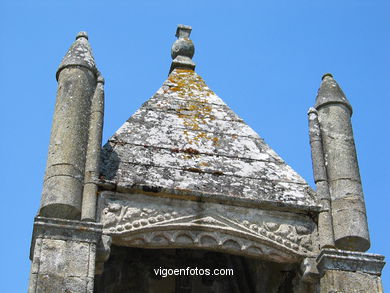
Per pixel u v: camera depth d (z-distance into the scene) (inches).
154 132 517.7
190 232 469.4
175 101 552.4
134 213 464.4
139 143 504.7
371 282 462.6
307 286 481.4
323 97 534.9
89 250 440.8
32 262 433.7
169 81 575.2
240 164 510.0
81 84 495.8
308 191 501.7
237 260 567.8
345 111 529.7
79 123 479.5
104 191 466.9
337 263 464.8
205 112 548.7
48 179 458.9
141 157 494.0
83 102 489.1
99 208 461.7
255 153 523.2
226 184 489.4
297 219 487.5
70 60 506.0
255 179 499.8
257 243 476.4
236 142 528.1
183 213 471.8
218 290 572.4
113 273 562.6
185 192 472.4
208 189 481.1
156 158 496.1
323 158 508.1
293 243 479.5
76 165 464.1
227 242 472.7
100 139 479.5
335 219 484.7
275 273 508.7
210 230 471.2
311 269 473.4
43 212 450.6
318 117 528.7
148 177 479.2
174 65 607.5
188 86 573.3
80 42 523.5
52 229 442.0
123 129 513.7
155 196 471.5
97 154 473.1
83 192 460.1
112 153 491.5
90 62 509.0
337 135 515.5
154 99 549.6
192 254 576.4
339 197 490.6
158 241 464.8
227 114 552.1
